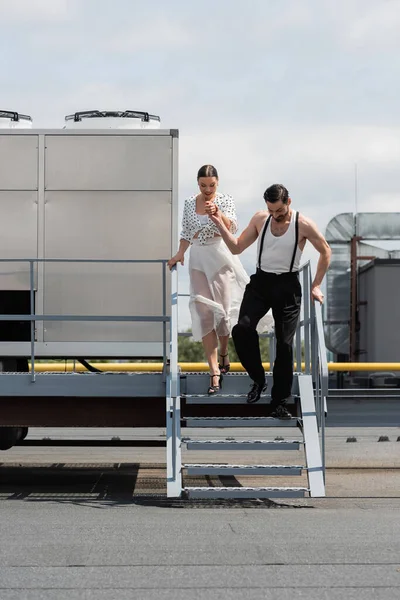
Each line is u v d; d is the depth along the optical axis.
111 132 10.74
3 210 10.71
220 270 9.33
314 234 8.72
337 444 15.88
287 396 8.95
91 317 9.54
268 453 14.50
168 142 10.77
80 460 13.76
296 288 8.82
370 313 24.09
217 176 8.95
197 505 8.56
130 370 15.52
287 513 7.92
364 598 4.79
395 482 10.73
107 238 10.70
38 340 10.55
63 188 10.71
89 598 4.80
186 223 9.28
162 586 5.06
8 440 11.84
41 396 9.70
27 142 10.75
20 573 5.38
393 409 9.36
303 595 4.86
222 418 9.09
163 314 9.91
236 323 9.49
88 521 7.37
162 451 15.14
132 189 10.72
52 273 10.66
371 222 25.78
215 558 5.80
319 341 8.88
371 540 6.41
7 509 8.20
